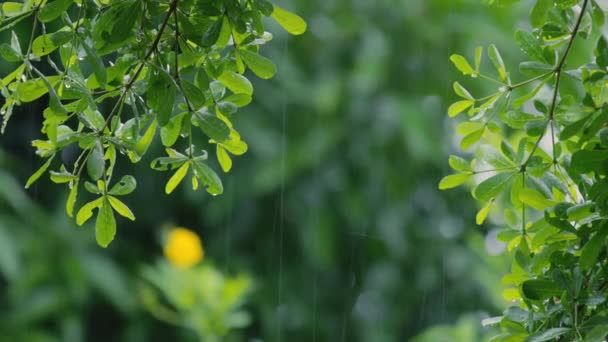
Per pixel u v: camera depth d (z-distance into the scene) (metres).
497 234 2.13
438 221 7.71
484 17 7.11
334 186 7.80
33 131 7.27
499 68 2.07
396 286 7.83
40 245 7.58
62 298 7.62
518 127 2.06
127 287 7.87
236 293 5.89
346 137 7.69
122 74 1.94
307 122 7.54
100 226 1.98
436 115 7.27
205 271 5.89
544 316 2.01
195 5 1.92
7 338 7.54
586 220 1.95
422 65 7.32
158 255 8.03
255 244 8.05
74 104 1.91
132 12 1.88
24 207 7.43
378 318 7.92
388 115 7.38
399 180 7.65
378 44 7.20
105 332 8.20
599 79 1.97
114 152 1.99
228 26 1.91
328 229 7.86
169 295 5.90
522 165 2.05
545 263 2.04
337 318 8.02
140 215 7.95
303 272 8.03
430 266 7.70
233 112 2.01
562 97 2.01
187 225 8.05
